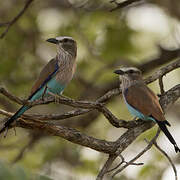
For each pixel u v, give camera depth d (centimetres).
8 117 859
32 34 1520
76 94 1480
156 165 1239
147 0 1494
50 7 1550
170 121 1529
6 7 1541
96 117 1477
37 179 552
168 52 1410
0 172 533
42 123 815
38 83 1012
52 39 1052
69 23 1498
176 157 1295
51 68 1015
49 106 1494
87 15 1495
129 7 1483
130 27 1480
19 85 1462
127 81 1071
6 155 1452
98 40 1473
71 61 1042
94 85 1513
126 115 1491
